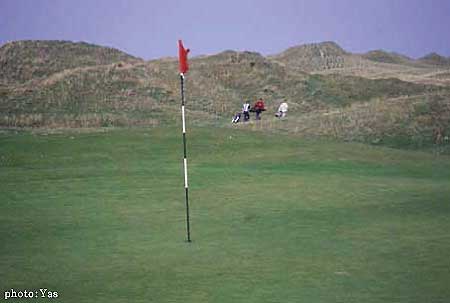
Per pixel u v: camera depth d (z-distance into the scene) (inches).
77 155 1924.2
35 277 714.2
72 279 706.2
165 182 1470.2
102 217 1070.4
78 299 635.5
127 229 976.3
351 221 1028.5
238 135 2295.8
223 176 1567.4
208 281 697.0
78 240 901.8
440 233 929.5
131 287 676.1
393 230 954.7
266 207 1159.0
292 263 769.6
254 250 836.6
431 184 1440.7
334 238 903.7
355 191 1336.1
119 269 748.0
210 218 1061.8
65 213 1106.1
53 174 1592.0
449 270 728.3
